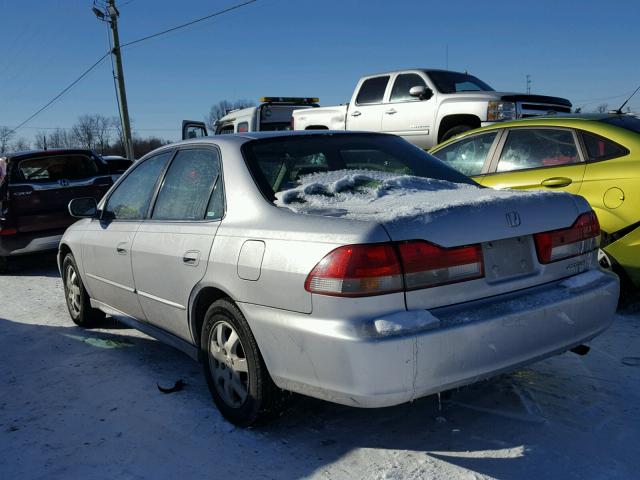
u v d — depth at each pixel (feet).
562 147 17.19
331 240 8.78
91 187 29.43
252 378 10.05
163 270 12.31
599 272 10.68
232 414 10.74
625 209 15.29
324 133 12.93
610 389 11.57
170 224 12.53
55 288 24.68
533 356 9.34
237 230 10.52
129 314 14.78
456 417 10.68
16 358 15.39
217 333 11.00
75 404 12.25
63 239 17.83
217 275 10.58
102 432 10.93
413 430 10.30
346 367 8.33
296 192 10.51
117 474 9.50
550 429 10.12
